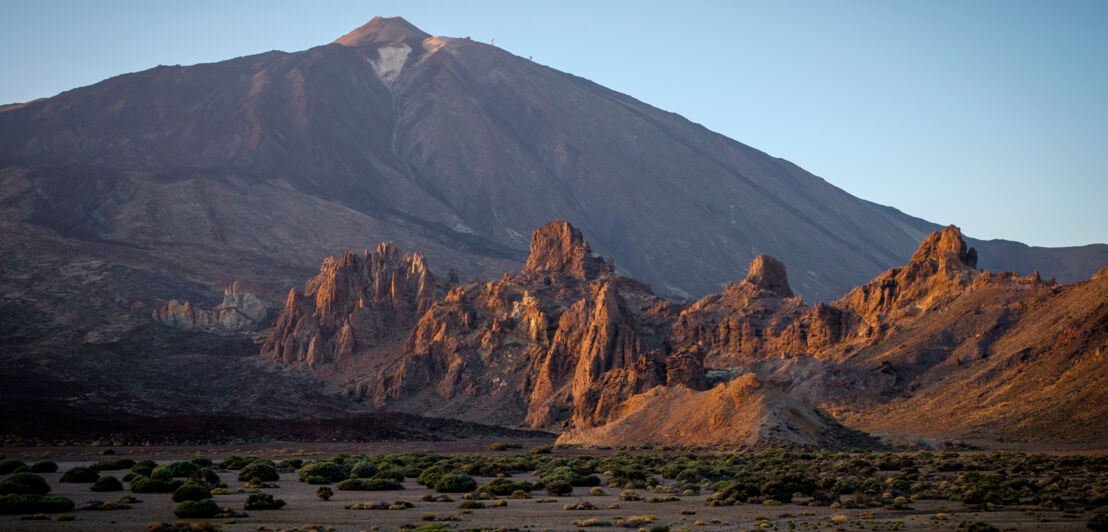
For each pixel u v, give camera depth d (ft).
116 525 214.28
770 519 243.60
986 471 383.04
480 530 216.74
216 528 208.95
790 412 520.83
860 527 228.63
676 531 219.00
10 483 263.08
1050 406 553.64
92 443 583.99
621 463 421.59
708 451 487.61
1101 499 276.00
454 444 613.93
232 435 627.87
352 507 261.65
